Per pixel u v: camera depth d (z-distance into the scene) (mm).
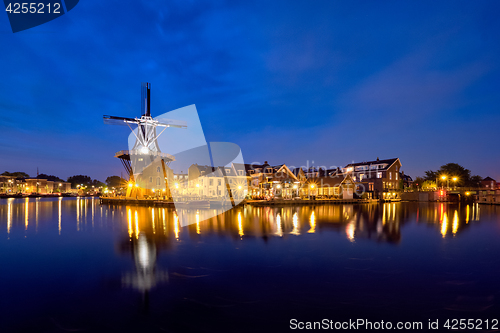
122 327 8312
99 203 69438
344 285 11391
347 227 26297
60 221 31984
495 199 58844
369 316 8953
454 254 16250
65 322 8570
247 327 8336
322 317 8891
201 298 10227
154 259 15234
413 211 43281
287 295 10477
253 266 13938
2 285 11484
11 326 8336
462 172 92688
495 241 19953
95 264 14328
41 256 15945
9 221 32281
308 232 23484
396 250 17172
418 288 11086
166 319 8766
